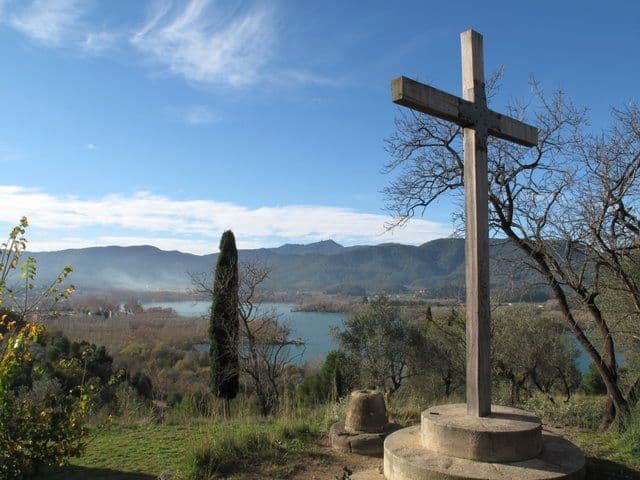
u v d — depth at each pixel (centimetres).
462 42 600
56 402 558
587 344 859
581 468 473
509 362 1712
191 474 593
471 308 546
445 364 2153
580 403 1001
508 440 479
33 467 529
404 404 1105
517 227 919
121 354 3469
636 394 841
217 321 1908
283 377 1758
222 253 1931
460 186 1023
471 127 577
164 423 931
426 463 475
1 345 521
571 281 867
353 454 682
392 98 517
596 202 823
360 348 2330
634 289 854
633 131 813
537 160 934
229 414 1080
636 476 563
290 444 714
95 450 723
